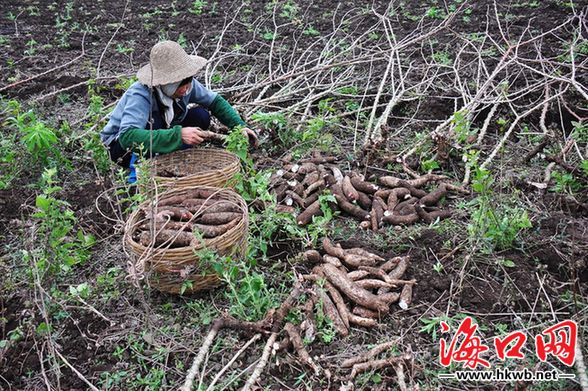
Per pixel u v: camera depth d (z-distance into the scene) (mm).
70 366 2805
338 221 3859
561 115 4855
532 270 3297
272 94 5812
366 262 3309
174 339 2990
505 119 5082
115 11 8906
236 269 3041
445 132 4742
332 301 3100
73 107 5703
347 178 4051
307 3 8852
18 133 4949
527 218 3414
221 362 2846
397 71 6055
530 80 5629
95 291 3324
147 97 3914
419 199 3965
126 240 3109
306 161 4355
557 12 7355
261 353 2879
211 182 3693
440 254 3422
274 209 3631
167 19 8406
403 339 2922
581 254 3355
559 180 3941
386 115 4832
